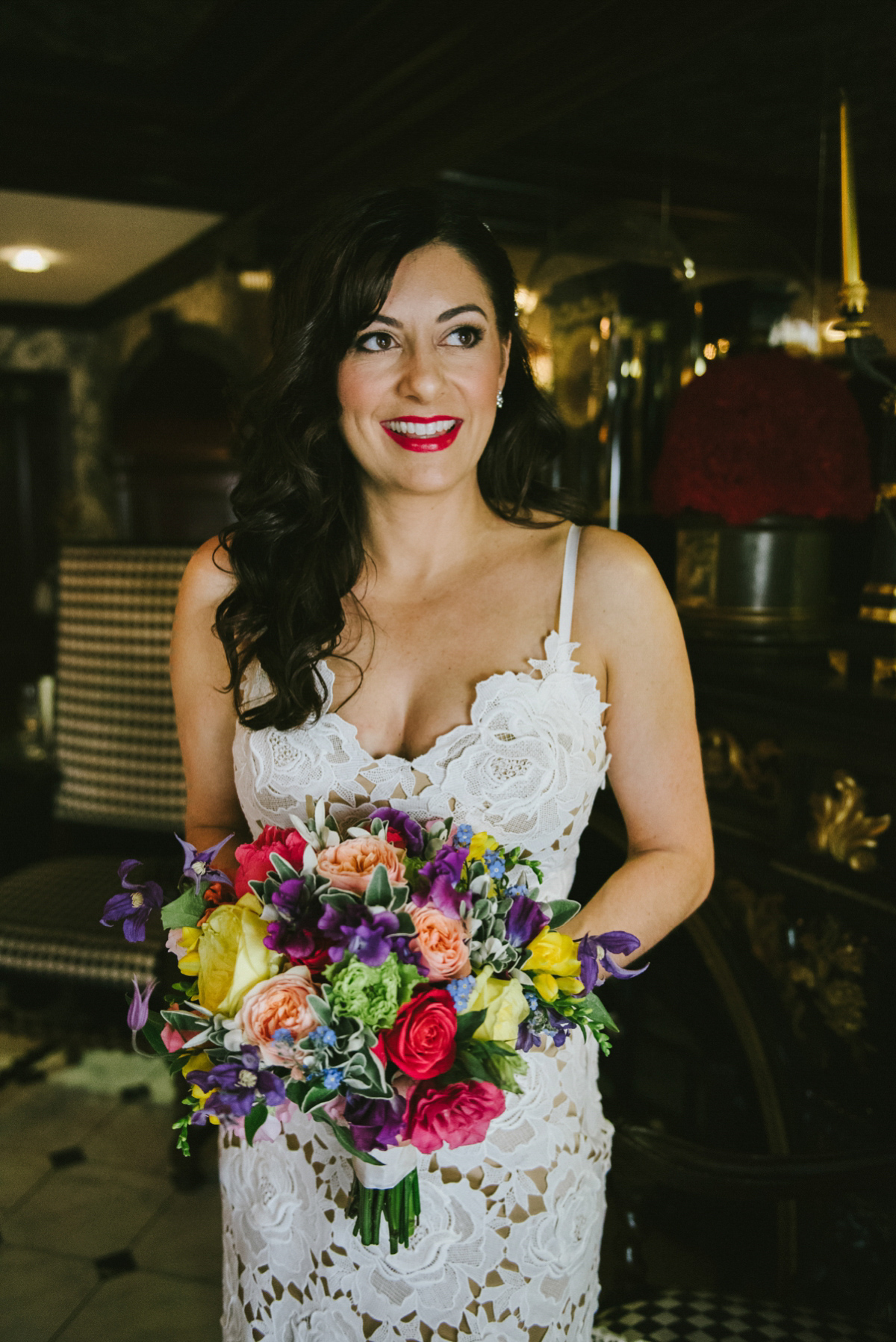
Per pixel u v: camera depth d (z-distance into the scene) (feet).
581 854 9.10
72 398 23.20
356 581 4.60
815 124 7.27
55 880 11.10
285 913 3.22
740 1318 4.99
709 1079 7.81
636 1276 5.43
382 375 4.12
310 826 4.07
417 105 9.55
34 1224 8.99
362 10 9.31
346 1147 3.18
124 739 12.32
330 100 10.80
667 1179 5.11
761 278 7.60
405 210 4.06
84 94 11.82
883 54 6.68
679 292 8.11
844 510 6.48
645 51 7.00
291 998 3.08
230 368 15.33
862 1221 6.15
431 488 4.24
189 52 11.00
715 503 6.48
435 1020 3.05
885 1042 5.84
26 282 19.35
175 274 17.28
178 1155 9.40
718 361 7.11
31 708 16.14
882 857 5.53
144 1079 11.43
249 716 4.50
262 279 13.71
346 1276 4.20
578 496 4.96
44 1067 11.72
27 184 12.79
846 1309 6.28
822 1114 6.29
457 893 3.28
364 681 4.48
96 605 12.55
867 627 5.83
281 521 4.59
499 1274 4.14
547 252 8.78
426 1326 4.12
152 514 20.35
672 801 4.48
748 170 7.79
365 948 3.00
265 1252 4.42
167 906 3.51
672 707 4.43
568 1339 4.38
